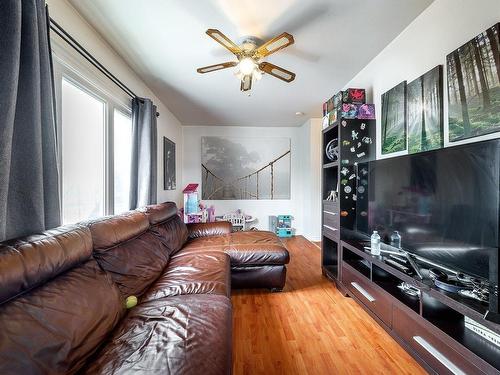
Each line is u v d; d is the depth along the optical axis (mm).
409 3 1737
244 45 2084
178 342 989
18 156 1109
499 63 1281
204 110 4184
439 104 1682
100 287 1146
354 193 2494
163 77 2879
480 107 1382
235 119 4770
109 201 2232
